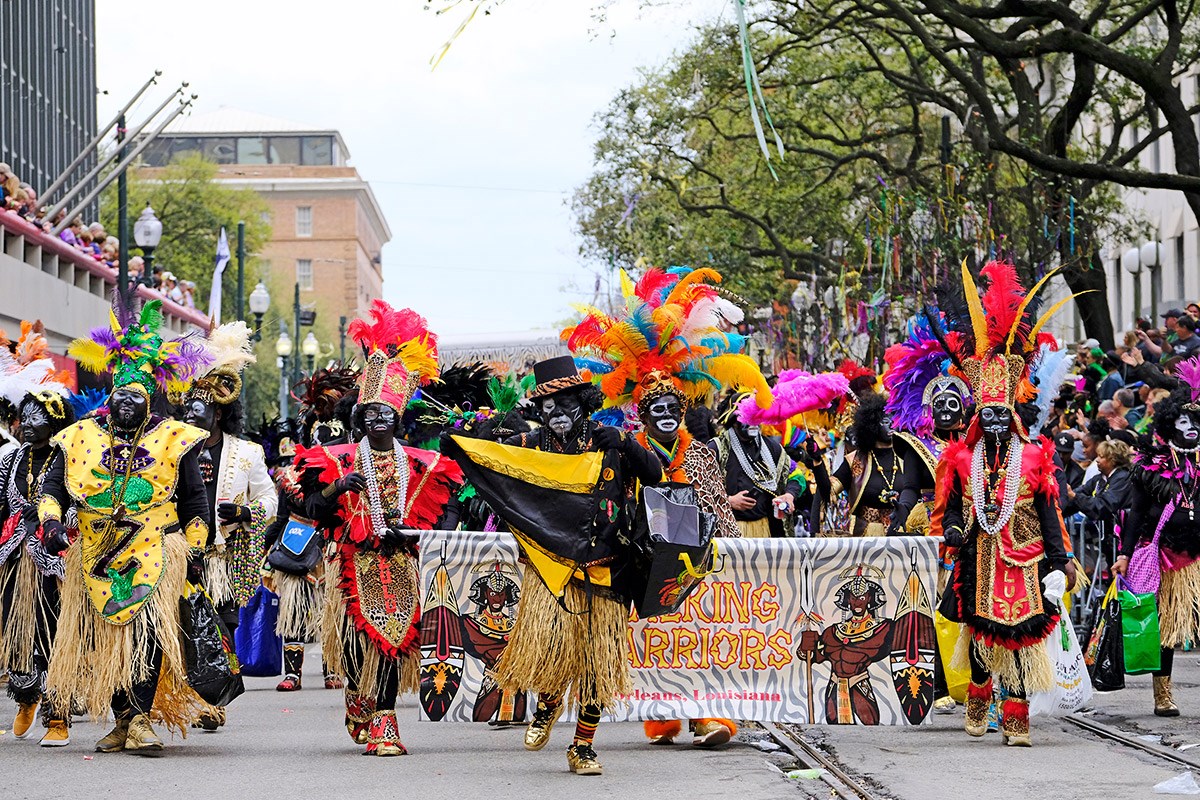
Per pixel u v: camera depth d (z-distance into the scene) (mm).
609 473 11773
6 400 15641
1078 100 37406
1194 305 26609
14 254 34281
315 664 21922
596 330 12383
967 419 14969
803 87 43906
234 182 166000
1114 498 15305
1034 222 37344
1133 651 14781
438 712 13367
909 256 35594
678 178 48750
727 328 12844
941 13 31844
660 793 10875
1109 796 10672
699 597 13453
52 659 12688
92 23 75188
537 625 11711
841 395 17109
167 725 13047
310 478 12922
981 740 13531
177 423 13055
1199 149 31906
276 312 86250
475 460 11773
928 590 13523
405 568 12969
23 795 10891
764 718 13391
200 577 13117
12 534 13688
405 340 13219
